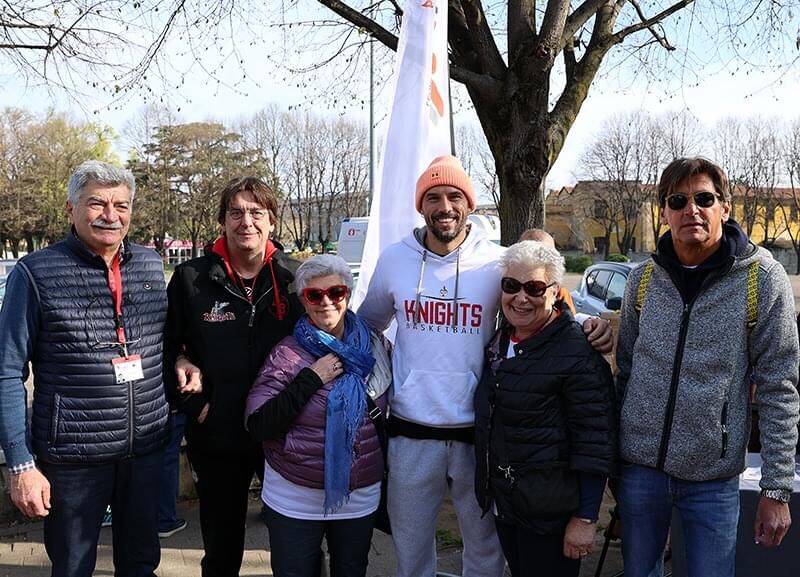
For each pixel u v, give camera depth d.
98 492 2.58
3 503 4.04
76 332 2.47
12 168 45.25
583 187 48.66
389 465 2.69
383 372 2.69
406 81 3.54
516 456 2.38
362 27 5.12
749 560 2.65
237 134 46.38
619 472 2.43
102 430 2.52
